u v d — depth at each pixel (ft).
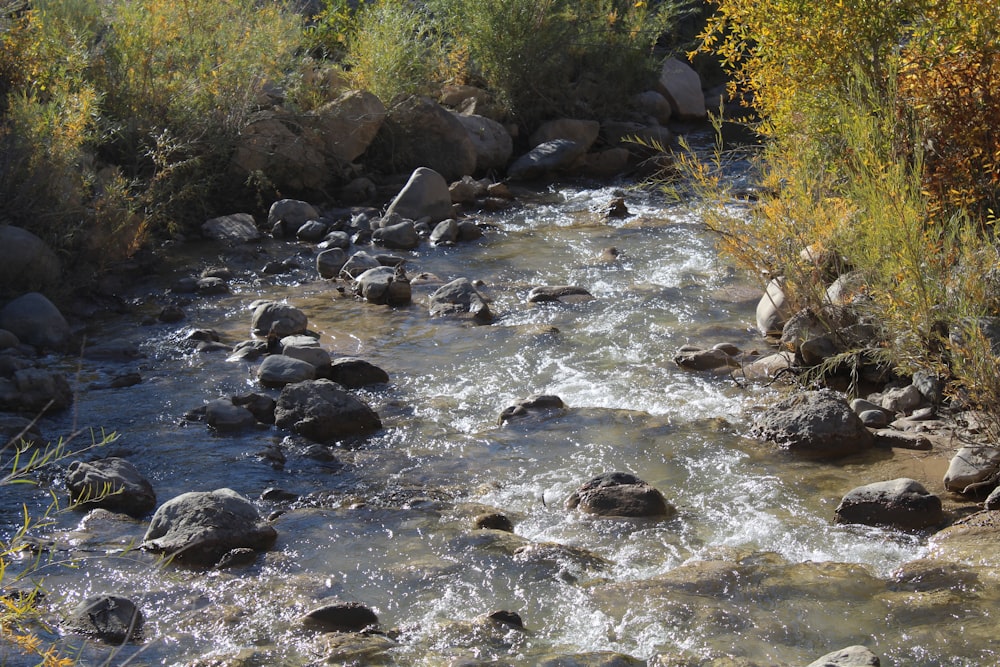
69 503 19.12
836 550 16.89
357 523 18.24
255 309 30.78
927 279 20.88
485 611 15.35
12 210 31.65
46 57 37.32
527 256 37.04
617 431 21.94
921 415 21.66
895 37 26.21
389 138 49.19
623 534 17.67
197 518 17.31
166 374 26.04
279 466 20.68
